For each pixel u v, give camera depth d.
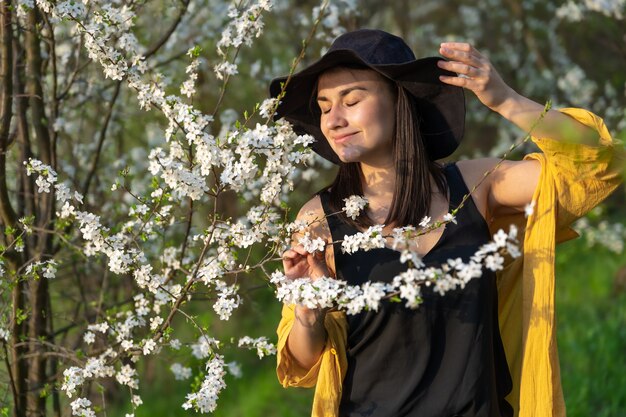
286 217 2.89
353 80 2.89
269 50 7.86
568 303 7.36
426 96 2.96
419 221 2.87
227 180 2.79
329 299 2.55
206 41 6.03
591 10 8.41
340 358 2.89
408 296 2.46
